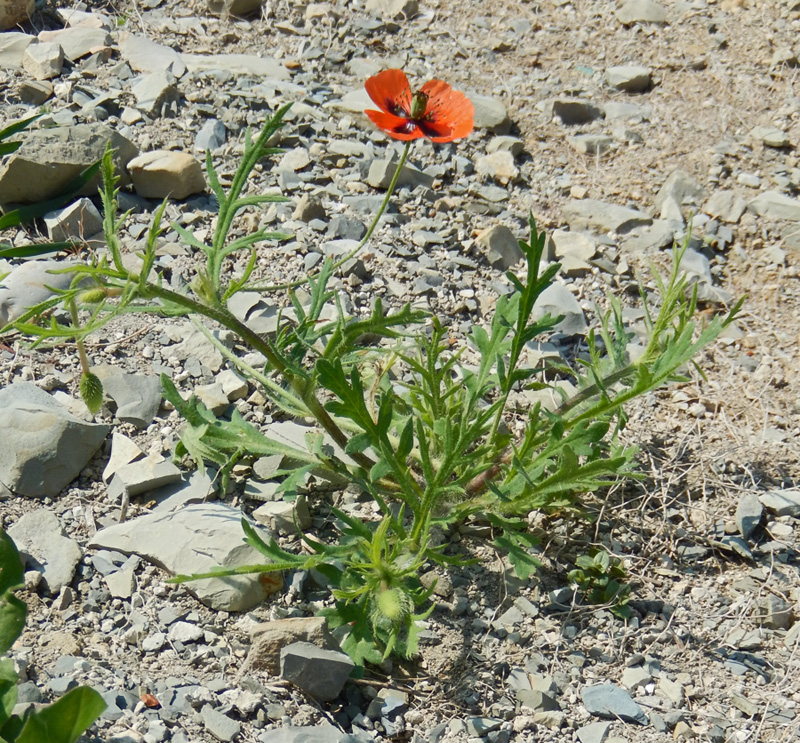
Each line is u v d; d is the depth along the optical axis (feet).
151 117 5.12
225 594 4.35
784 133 5.27
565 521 4.53
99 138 4.91
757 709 4.34
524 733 4.30
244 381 4.63
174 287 4.77
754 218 5.10
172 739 4.19
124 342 4.68
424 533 4.29
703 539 4.55
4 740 4.13
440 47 5.47
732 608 4.46
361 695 4.32
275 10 5.52
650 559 4.51
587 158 5.23
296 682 4.28
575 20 5.58
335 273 4.85
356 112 5.20
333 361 4.30
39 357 4.62
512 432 4.63
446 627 4.39
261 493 4.48
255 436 4.42
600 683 4.35
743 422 4.73
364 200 5.01
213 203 4.97
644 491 4.59
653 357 4.45
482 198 5.09
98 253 4.81
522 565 4.33
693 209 5.11
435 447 4.46
